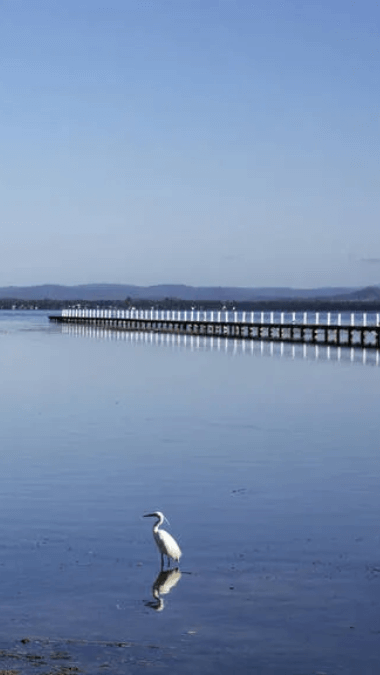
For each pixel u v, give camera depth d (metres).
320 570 13.23
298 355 65.25
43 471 21.06
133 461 22.41
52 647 10.36
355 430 27.77
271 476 20.48
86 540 14.95
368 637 10.70
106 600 11.96
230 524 16.00
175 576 12.98
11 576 12.97
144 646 10.41
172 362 57.50
